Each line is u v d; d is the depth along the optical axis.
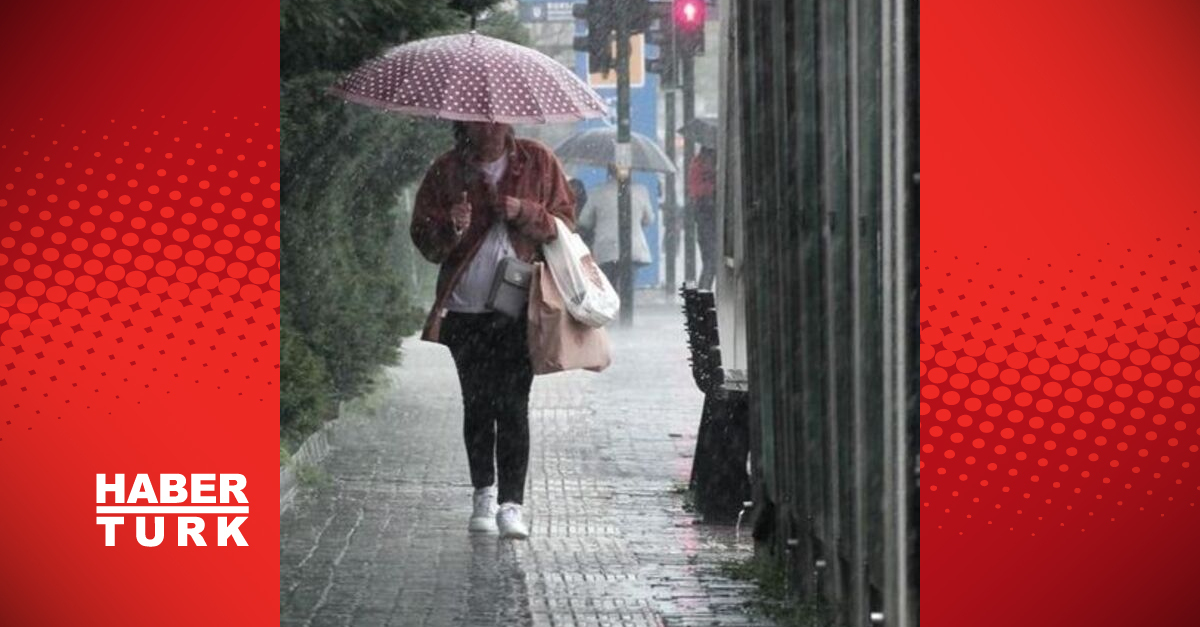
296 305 28.16
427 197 23.52
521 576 21.50
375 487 27.48
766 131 20.72
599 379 45.06
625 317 65.06
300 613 19.56
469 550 22.98
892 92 14.86
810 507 18.86
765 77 20.59
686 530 24.61
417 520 24.89
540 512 25.94
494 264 23.44
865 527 16.38
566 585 21.03
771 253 20.75
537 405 39.41
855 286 16.34
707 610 19.77
